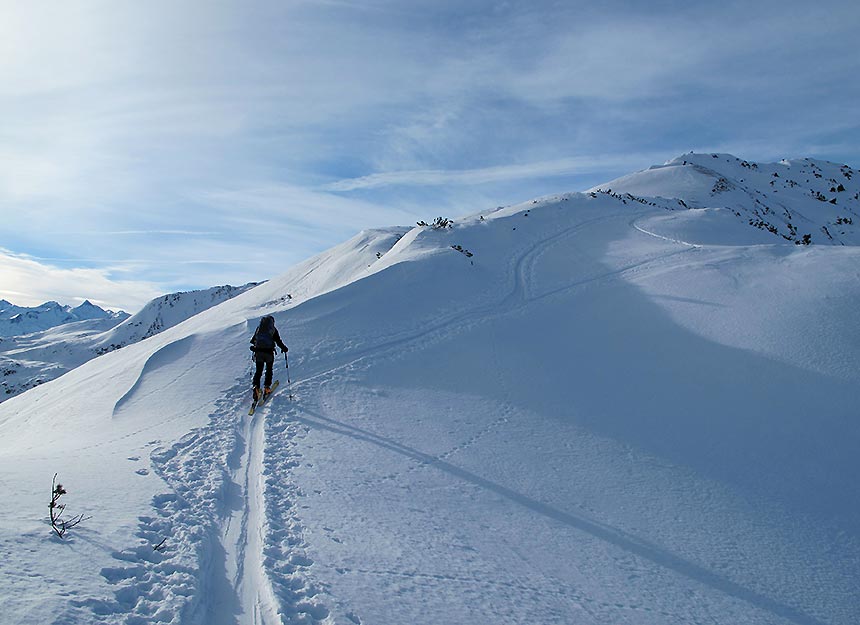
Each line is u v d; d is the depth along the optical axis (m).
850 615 6.33
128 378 13.55
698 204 47.44
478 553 6.35
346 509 7.04
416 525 6.85
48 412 13.69
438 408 11.80
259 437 9.80
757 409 11.89
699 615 5.84
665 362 14.23
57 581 3.97
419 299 18.45
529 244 25.59
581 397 12.62
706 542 7.53
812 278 17.41
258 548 5.71
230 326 16.09
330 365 13.90
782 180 66.88
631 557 6.88
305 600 4.71
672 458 10.08
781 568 7.16
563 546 6.91
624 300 18.36
